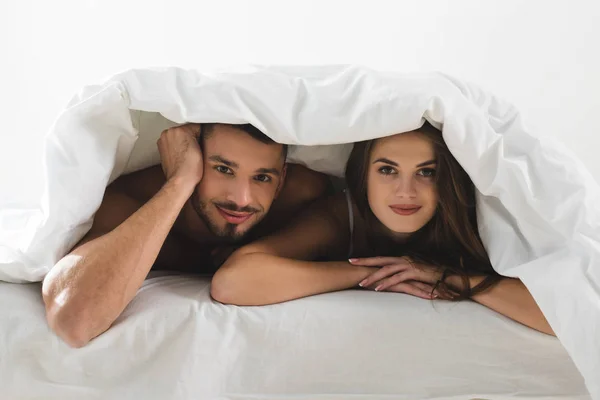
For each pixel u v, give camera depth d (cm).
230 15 172
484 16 173
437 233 109
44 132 170
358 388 96
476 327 98
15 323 92
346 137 98
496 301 100
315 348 96
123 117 99
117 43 171
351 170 115
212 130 103
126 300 94
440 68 174
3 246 103
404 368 97
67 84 171
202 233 115
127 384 94
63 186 97
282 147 106
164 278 108
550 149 99
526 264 97
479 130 96
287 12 172
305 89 98
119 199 108
